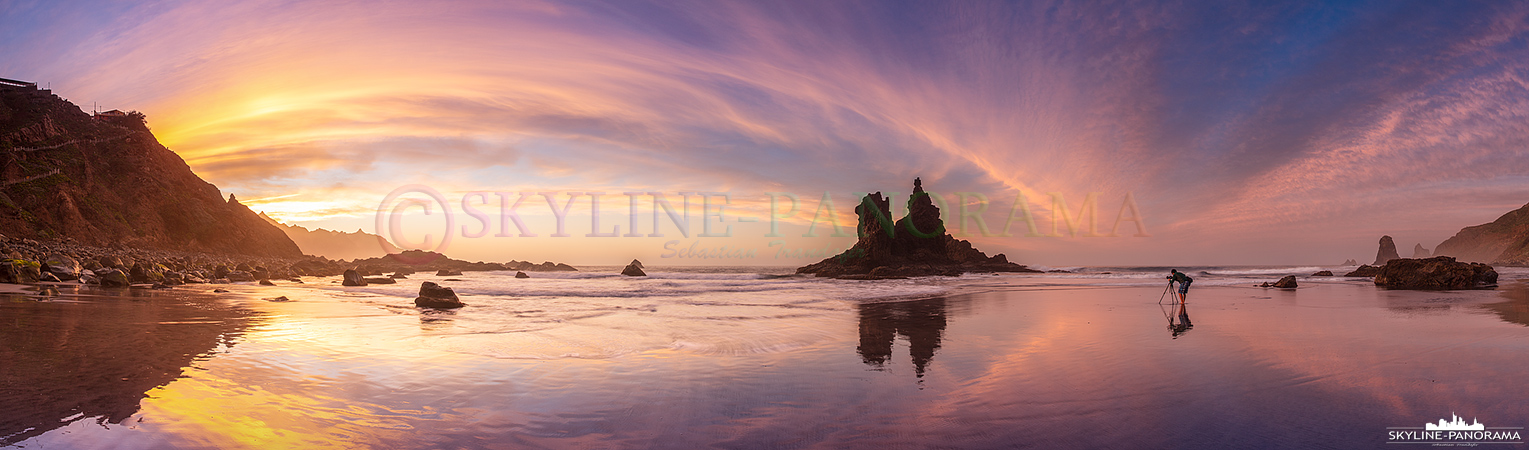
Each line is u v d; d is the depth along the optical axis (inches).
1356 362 286.4
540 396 220.1
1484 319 481.1
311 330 395.5
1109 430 181.2
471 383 239.8
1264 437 174.2
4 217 2212.1
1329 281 1358.3
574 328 432.8
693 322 482.6
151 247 2755.9
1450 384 237.9
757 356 313.9
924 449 165.2
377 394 219.1
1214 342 361.4
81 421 173.6
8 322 385.4
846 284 1280.8
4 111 2778.1
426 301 601.6
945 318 520.7
